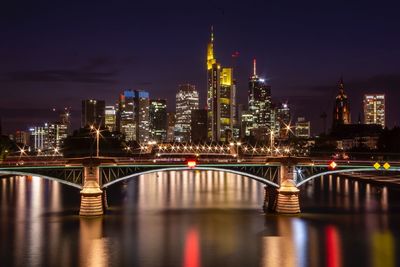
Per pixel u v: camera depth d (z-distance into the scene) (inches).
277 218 6594.5
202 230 5846.5
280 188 6958.7
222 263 4630.9
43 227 5900.6
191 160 6939.0
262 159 7539.4
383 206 7760.8
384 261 4719.5
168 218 6560.0
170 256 4815.5
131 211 7111.2
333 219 6535.4
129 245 5167.3
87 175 6609.3
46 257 4753.9
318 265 4598.9
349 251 5024.6
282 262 4675.2
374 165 7180.1
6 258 4719.5
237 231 5812.0
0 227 5910.4
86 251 4948.3
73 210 7126.0
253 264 4613.7
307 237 5546.3
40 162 6653.5
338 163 7317.9
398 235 5644.7
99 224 6107.3
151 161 7130.9
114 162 6707.7
